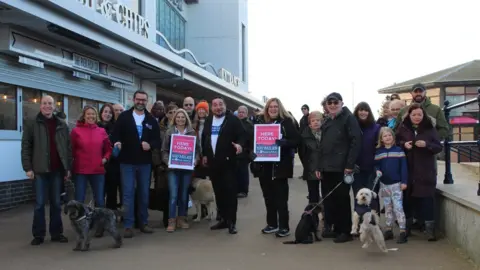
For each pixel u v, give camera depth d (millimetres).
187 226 7570
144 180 7133
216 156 7164
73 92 11664
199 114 8094
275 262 5461
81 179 6766
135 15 12859
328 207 6703
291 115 6898
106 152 6957
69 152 6590
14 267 5320
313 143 7035
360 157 6691
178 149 7254
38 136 6344
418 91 7047
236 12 33031
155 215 8922
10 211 8969
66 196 9633
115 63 13461
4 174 9148
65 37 9859
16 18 8297
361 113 6750
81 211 6039
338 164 6316
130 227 6926
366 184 6719
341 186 6395
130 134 6926
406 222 6688
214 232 7219
